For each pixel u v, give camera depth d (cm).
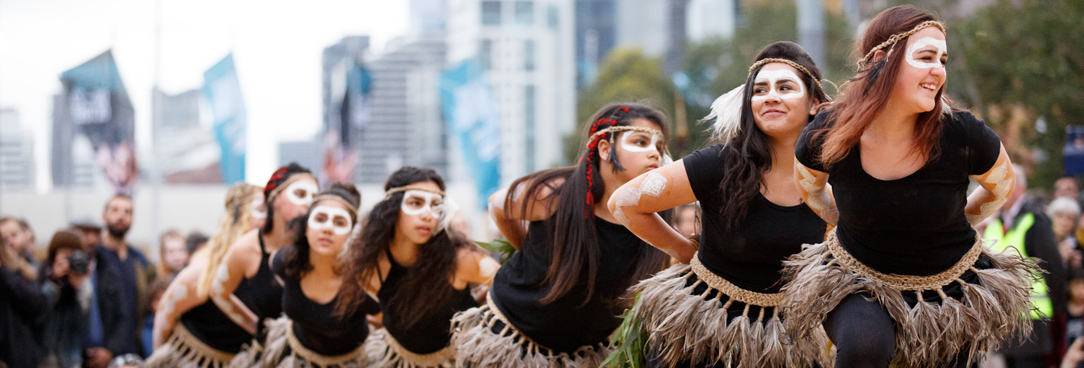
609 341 561
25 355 908
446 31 16788
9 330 898
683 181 446
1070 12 1925
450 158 13938
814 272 405
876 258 397
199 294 713
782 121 431
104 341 991
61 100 2878
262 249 700
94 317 995
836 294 398
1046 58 1933
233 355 724
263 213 753
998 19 2009
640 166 518
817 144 397
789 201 439
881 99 371
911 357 398
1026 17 1962
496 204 569
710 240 455
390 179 602
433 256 595
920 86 369
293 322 668
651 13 15038
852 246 404
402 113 14488
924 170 378
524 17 14912
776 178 441
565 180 543
